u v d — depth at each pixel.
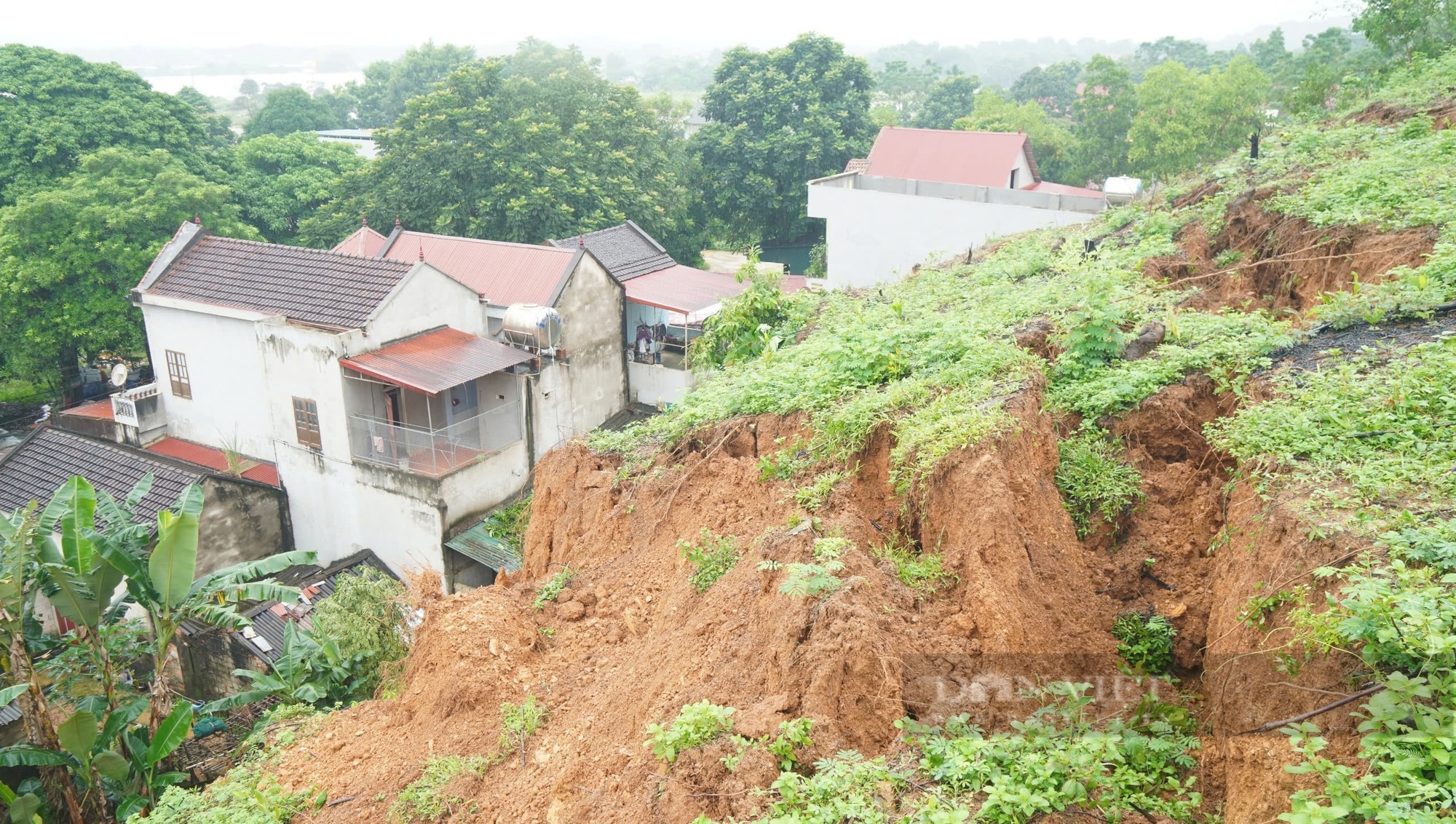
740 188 53.88
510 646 9.79
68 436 23.17
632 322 30.34
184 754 14.67
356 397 21.97
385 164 40.56
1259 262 13.56
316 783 9.29
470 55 80.88
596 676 9.16
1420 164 14.66
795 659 6.73
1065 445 9.49
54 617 19.25
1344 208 13.38
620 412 28.11
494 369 22.33
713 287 30.39
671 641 8.37
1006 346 10.49
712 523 10.04
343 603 14.98
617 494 11.49
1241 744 5.64
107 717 12.68
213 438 24.72
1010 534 7.60
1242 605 6.73
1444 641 4.73
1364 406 7.95
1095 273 12.27
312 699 12.67
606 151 44.66
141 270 32.91
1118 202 25.34
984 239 27.80
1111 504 8.92
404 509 21.73
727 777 6.20
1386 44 28.06
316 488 22.98
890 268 29.42
